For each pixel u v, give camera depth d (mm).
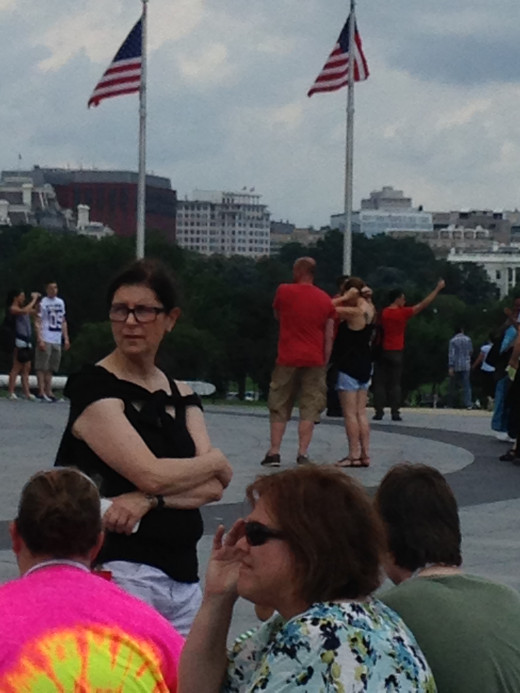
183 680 4020
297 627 3523
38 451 16953
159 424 5426
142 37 34531
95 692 4289
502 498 14336
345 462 15984
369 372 15961
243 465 15797
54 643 4305
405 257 146750
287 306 15008
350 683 3455
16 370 25875
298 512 3623
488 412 27344
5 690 4238
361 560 3631
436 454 18125
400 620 3693
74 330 75125
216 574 4027
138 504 5285
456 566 4598
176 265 75375
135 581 5324
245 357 71750
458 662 4203
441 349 76875
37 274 76250
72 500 4484
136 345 5438
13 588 4453
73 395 5430
